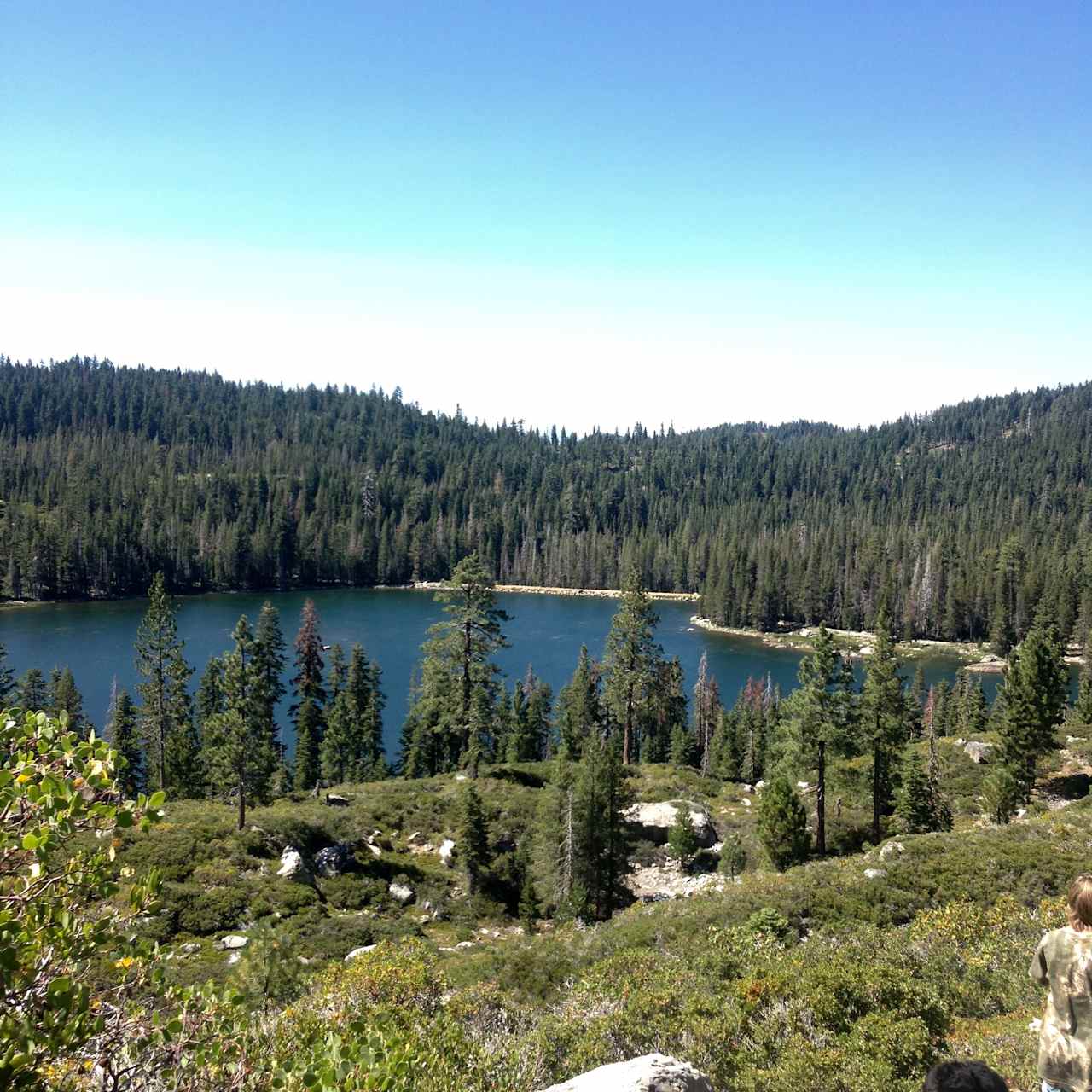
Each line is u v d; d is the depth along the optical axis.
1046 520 195.00
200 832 34.62
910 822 39.66
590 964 19.61
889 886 21.55
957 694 87.81
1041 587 135.12
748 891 23.47
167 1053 6.00
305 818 38.16
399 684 101.00
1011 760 41.72
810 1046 10.26
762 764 72.12
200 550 180.62
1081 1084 5.78
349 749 67.69
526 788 45.72
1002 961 14.15
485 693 49.28
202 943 26.44
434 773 67.81
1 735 5.13
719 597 163.12
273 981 15.40
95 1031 5.12
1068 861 21.56
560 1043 11.54
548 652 123.81
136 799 5.32
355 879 34.56
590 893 34.00
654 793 48.41
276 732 71.00
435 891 35.28
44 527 162.62
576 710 73.69
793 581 162.75
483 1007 14.15
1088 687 67.06
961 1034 11.27
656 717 73.00
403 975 13.90
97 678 95.81
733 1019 11.51
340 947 27.67
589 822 34.12
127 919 5.36
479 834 36.00
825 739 39.88
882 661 44.69
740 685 111.69
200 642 117.25
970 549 167.50
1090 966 5.84
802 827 36.56
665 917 22.39
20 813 4.93
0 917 4.51
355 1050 6.64
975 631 146.12
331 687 77.69
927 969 13.80
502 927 33.22
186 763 57.44
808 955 15.08
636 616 51.03
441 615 152.00
